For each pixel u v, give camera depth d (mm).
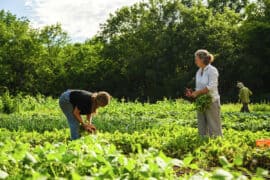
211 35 57750
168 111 27438
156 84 61000
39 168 4461
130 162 4199
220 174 3479
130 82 64688
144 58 61062
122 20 65688
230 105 34781
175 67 60000
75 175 3596
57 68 68938
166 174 4062
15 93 65562
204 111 10805
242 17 68312
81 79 67062
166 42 59094
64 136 12258
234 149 9211
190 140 10008
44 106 33562
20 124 18719
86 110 9867
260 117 22641
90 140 6023
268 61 55281
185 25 59562
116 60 65625
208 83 10875
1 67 64062
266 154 8453
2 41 65562
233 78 56938
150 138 10773
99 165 4656
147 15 63469
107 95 9805
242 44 57438
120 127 17406
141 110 28328
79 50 69750
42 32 69688
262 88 55469
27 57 66062
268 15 57375
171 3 61688
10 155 4875
